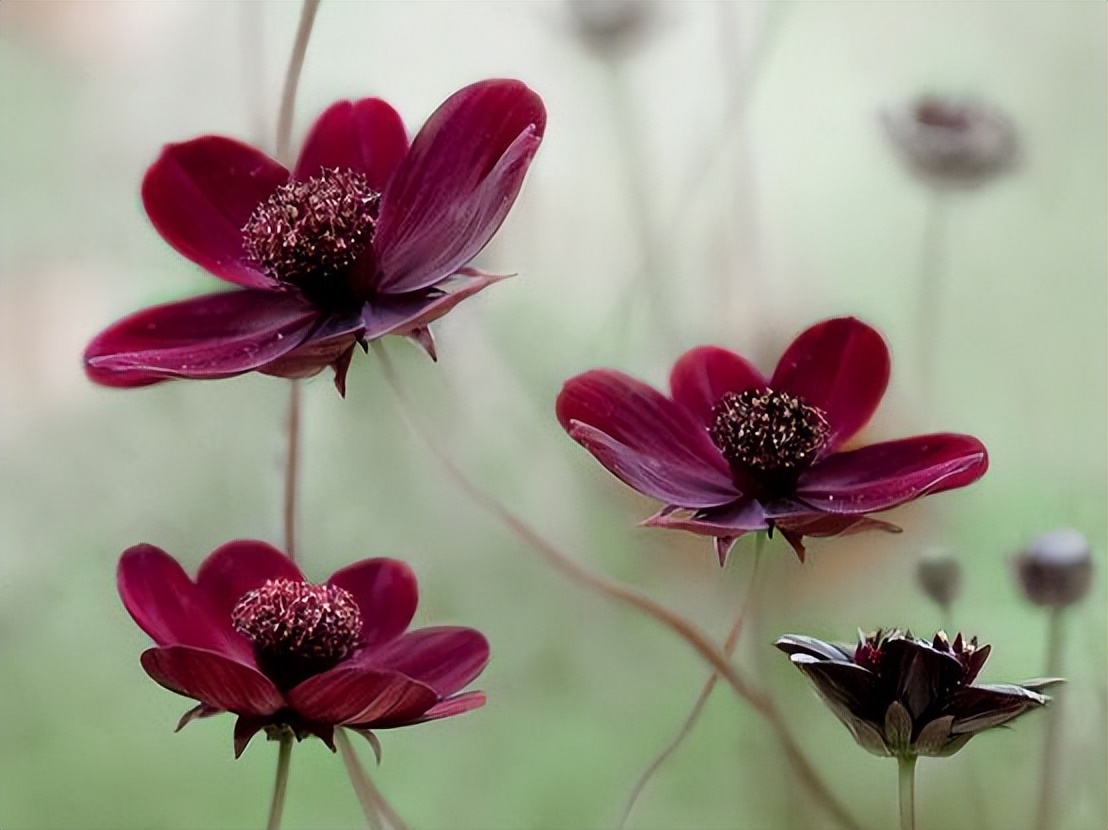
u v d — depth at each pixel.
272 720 0.34
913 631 0.38
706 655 0.37
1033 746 0.38
